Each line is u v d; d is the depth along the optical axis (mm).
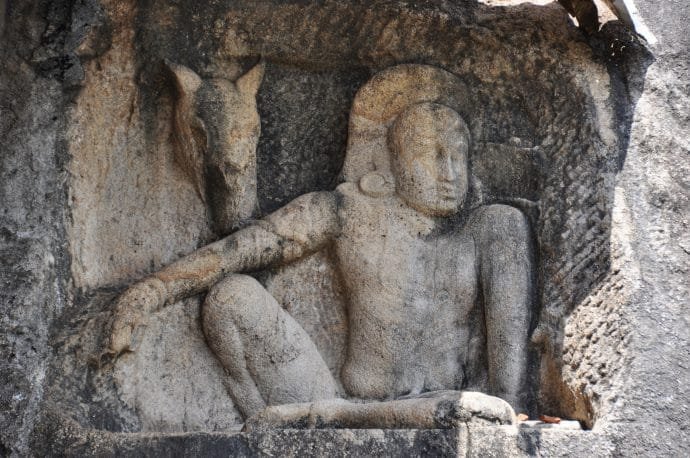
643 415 4898
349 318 5617
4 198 5227
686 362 5012
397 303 5539
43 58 5488
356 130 5832
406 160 5680
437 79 5773
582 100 5668
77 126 5559
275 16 5738
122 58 5695
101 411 5125
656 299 5148
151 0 5613
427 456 4762
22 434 4926
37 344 5094
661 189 5430
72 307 5367
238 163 5637
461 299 5574
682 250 5273
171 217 5766
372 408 4988
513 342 5410
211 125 5633
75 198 5508
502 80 5840
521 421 5090
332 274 5734
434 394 5129
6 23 5465
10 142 5324
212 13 5711
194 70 5801
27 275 5133
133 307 5297
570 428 4906
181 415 5359
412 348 5527
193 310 5527
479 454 4758
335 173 5918
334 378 5574
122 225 5699
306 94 5973
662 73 5738
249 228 5621
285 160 5910
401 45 5824
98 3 5543
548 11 5848
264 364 5402
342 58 5906
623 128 5598
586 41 5785
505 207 5648
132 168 5762
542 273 5516
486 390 5504
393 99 5797
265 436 4824
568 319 5305
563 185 5582
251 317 5402
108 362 5211
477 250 5605
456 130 5723
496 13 5816
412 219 5676
